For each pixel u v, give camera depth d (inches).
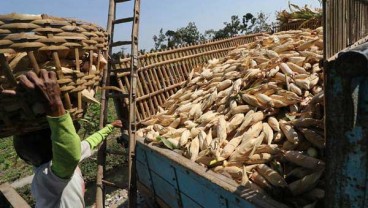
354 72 50.2
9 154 338.3
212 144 125.4
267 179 102.0
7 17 50.3
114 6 185.0
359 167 55.1
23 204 101.3
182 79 254.4
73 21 62.2
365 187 55.3
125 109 201.0
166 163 137.1
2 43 49.5
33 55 53.4
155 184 160.9
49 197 67.1
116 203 208.4
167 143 143.4
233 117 141.9
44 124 60.9
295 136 114.1
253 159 113.5
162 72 237.0
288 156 106.8
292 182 99.2
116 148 287.6
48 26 55.3
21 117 56.1
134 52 172.6
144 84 216.8
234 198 93.6
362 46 55.6
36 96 53.2
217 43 326.0
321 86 137.7
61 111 56.6
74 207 69.8
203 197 113.9
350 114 53.2
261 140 121.3
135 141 165.8
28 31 52.7
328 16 72.9
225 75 185.3
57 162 60.6
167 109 210.5
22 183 254.5
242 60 195.3
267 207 82.3
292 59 159.2
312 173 96.7
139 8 178.2
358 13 98.9
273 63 161.0
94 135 97.7
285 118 128.0
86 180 248.4
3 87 51.6
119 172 259.1
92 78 68.2
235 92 155.3
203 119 153.9
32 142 65.2
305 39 184.5
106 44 81.5
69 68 62.2
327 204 62.5
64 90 58.7
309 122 113.5
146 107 215.0
